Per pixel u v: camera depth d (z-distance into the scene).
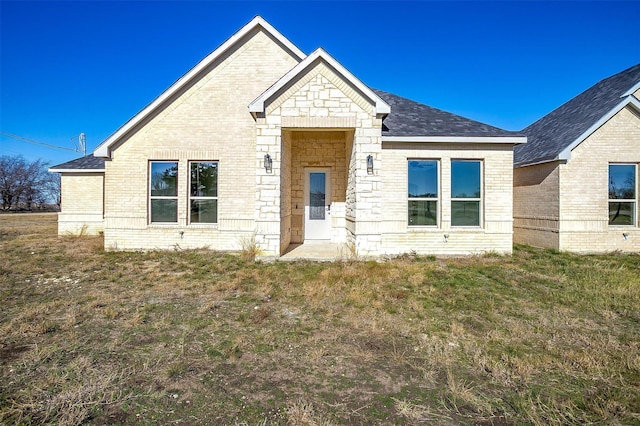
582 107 13.58
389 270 8.22
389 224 10.49
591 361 3.85
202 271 8.29
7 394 3.19
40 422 2.81
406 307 5.75
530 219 12.61
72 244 12.68
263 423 2.82
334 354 4.08
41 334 4.57
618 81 13.55
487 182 10.56
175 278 7.59
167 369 3.67
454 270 8.46
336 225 12.96
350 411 3.00
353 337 4.56
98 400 3.12
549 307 5.77
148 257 10.02
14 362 3.80
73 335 4.52
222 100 11.41
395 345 4.32
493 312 5.52
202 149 11.32
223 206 11.30
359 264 9.01
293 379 3.52
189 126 11.34
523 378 3.54
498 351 4.15
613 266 9.08
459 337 4.57
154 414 2.94
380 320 5.13
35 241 13.52
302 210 13.02
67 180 15.93
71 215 15.91
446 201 10.58
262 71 11.47
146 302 5.97
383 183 10.47
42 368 3.68
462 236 10.57
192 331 4.71
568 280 7.46
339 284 6.98
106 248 11.20
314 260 9.59
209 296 6.34
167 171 11.44
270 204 9.56
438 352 4.12
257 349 4.19
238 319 5.16
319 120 9.59
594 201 11.19
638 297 6.18
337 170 12.91
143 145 11.26
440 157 10.52
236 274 7.93
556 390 3.34
